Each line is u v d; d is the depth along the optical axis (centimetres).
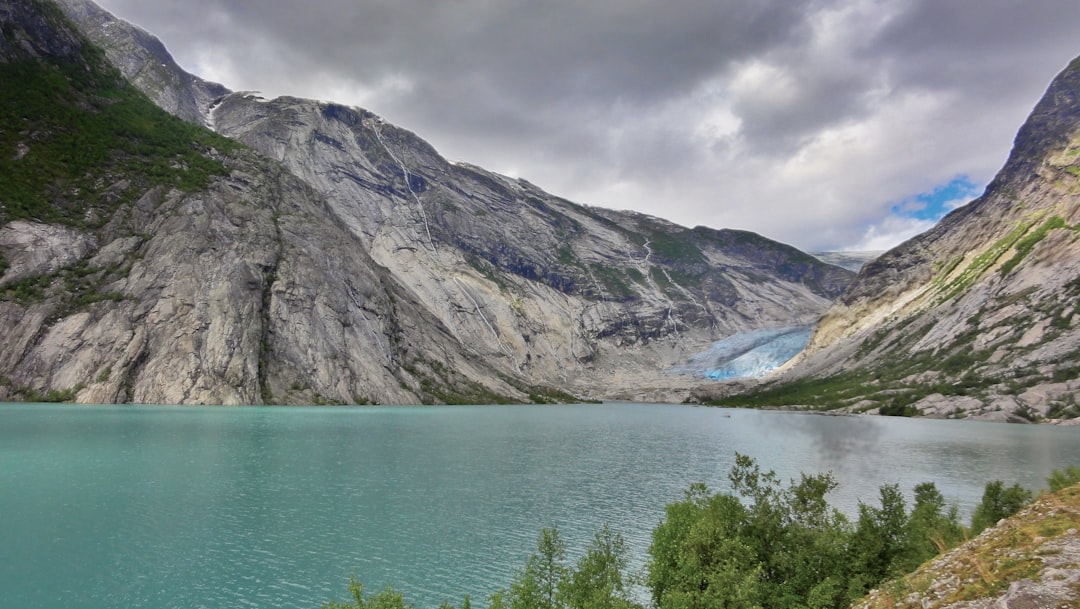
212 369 15712
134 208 17438
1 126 16575
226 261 17925
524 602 3181
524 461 9631
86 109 19438
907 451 11269
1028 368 18762
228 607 3641
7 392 13088
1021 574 1510
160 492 6128
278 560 4447
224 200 19938
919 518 3619
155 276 16262
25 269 14600
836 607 3209
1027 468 9200
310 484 7000
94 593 3706
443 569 4466
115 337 14775
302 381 17588
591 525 5806
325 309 19812
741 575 3172
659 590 3694
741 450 11419
